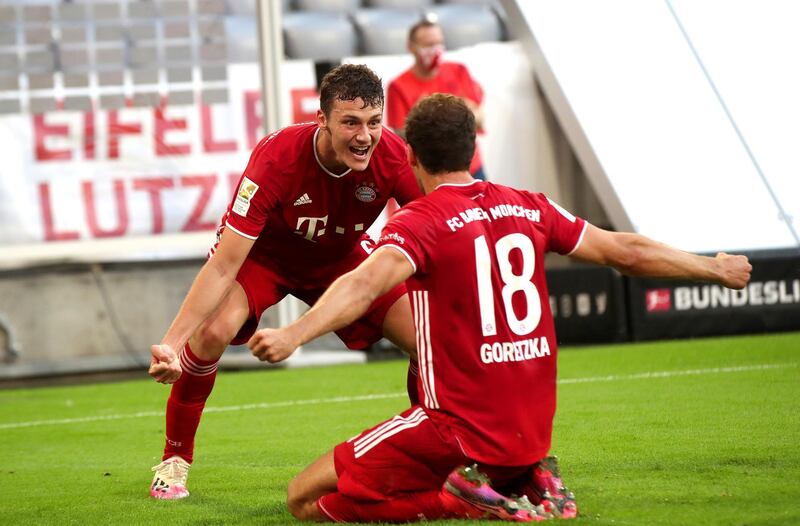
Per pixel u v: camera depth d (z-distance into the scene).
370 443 11.12
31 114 31.92
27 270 32.38
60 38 32.06
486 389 10.83
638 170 33.72
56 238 31.94
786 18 36.59
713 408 19.36
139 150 32.47
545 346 11.12
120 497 14.68
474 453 10.85
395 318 14.33
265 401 24.58
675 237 32.69
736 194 33.69
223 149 32.84
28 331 32.41
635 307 31.11
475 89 33.25
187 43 32.59
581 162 34.34
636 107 34.72
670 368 25.44
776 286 31.33
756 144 34.53
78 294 32.75
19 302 32.34
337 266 15.07
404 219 10.81
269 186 13.49
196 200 32.72
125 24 32.34
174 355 11.63
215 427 21.09
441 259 10.77
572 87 34.44
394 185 14.12
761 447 15.45
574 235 11.28
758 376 23.25
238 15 32.97
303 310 34.28
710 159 34.19
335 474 11.35
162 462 14.75
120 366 32.84
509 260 10.99
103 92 32.28
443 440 10.86
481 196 11.11
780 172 34.12
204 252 33.56
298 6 43.84
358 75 12.75
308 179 13.70
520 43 35.34
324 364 31.69
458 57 34.97
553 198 35.66
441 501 11.02
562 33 35.38
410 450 10.93
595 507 11.95
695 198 33.50
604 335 31.33
